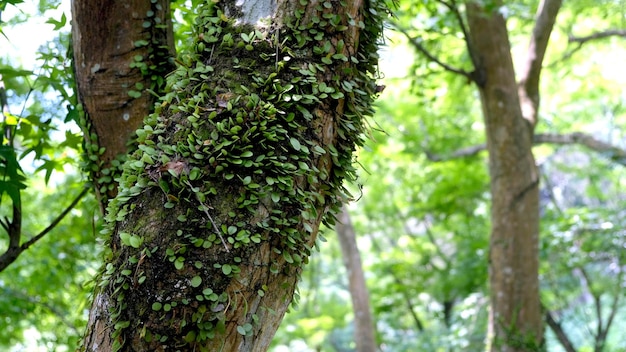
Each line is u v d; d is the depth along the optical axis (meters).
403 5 6.80
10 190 3.03
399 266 11.29
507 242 6.41
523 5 6.95
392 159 10.30
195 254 1.96
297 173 2.06
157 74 2.67
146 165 2.08
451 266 10.51
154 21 2.65
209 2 2.30
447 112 10.20
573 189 13.09
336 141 2.25
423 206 11.00
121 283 2.00
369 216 12.69
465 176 10.34
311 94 2.14
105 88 2.62
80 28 2.58
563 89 10.46
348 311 13.82
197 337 1.93
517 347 6.25
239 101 2.09
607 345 10.42
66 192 6.12
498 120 6.49
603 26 9.09
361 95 2.37
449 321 10.80
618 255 7.98
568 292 9.45
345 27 2.24
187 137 2.07
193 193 2.00
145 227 2.01
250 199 2.00
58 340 6.49
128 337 1.96
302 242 2.11
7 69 3.15
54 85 3.09
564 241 7.86
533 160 6.56
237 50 2.18
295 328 11.87
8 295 6.21
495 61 6.46
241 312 1.98
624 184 11.40
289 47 2.17
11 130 3.29
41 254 6.37
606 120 11.02
